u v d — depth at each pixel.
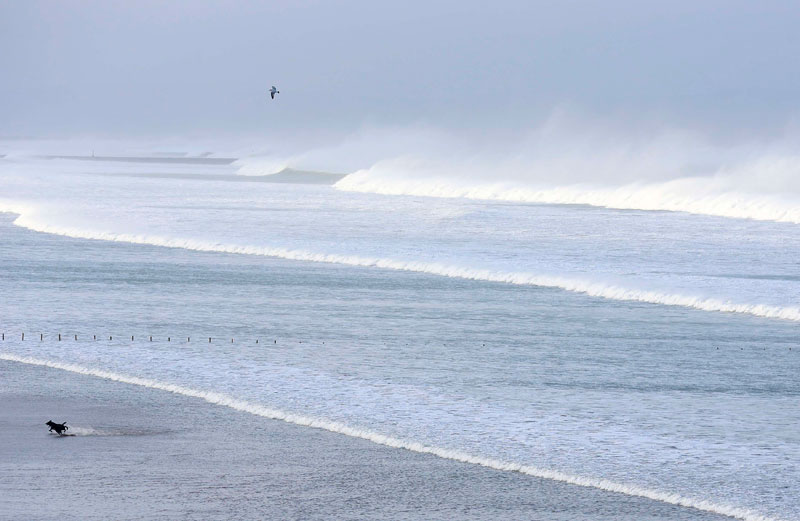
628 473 58.88
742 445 63.62
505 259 148.50
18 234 184.00
